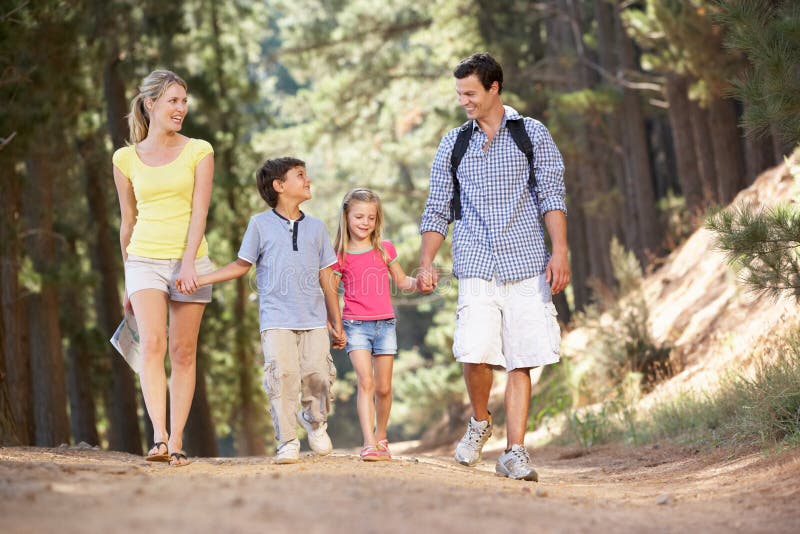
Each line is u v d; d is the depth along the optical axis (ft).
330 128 139.54
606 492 24.16
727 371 43.42
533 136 27.40
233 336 110.11
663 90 97.45
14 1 47.98
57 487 17.56
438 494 18.78
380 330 28.86
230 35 125.59
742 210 30.17
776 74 28.68
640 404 54.29
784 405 30.63
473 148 27.76
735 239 29.50
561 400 63.36
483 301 26.94
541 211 27.20
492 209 27.20
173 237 27.09
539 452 50.42
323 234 27.78
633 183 101.40
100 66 73.92
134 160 27.22
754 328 51.98
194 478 20.38
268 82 158.10
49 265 67.67
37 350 70.74
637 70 104.63
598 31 104.99
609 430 48.34
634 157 100.32
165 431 26.27
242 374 112.06
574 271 115.14
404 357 154.20
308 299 27.04
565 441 52.34
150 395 26.35
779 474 22.74
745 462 27.04
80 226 85.25
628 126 101.09
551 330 26.71
